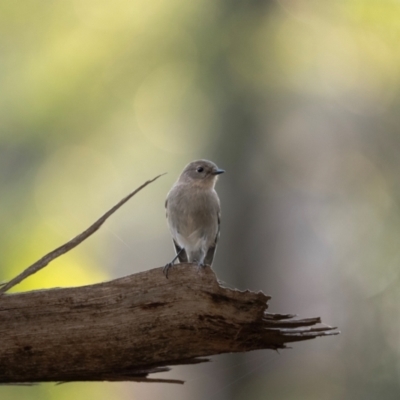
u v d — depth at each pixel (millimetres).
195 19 14930
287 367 14602
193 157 15586
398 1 13906
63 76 15438
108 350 5699
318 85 15078
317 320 5727
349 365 13945
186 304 5695
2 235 10898
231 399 14758
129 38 15523
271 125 15086
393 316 13992
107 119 15781
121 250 18734
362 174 15805
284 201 15781
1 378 5730
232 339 5770
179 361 5863
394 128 15344
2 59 15391
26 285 9461
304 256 16281
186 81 14969
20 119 15242
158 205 17484
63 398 8875
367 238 15273
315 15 14617
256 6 14562
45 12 15516
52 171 15398
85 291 5727
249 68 14414
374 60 14695
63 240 11094
